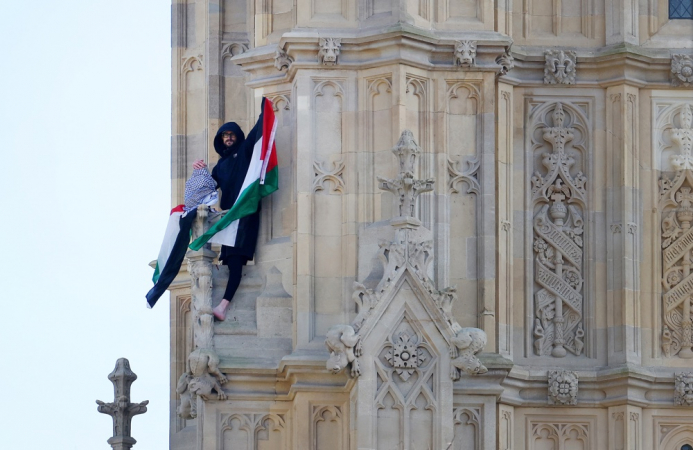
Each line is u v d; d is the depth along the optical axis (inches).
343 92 2891.2
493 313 2891.2
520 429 2935.5
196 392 2847.0
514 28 3011.8
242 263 2908.5
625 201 2974.9
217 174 2950.3
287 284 2893.7
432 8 2923.2
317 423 2829.7
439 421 2741.1
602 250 2977.4
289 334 2876.5
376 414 2738.7
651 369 2960.1
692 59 3002.0
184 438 3248.0
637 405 2935.5
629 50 2987.2
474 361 2746.1
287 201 2915.8
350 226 2861.7
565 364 2952.8
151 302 2942.9
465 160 2908.5
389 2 2893.7
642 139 3006.9
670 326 2974.9
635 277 2965.1
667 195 2999.5
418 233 2768.2
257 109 2965.1
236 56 2982.3
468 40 2903.5
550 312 2962.6
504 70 2928.2
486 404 2851.9
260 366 2854.3
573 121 3004.4
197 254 2891.2
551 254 2974.9
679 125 3014.3
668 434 2942.9
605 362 2955.2
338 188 2878.9
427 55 2903.5
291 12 2952.8
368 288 2770.7
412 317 2751.0
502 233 2933.1
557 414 2940.5
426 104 2898.6
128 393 3147.1
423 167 2888.8
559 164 2989.7
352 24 2903.5
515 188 2982.3
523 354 2955.2
